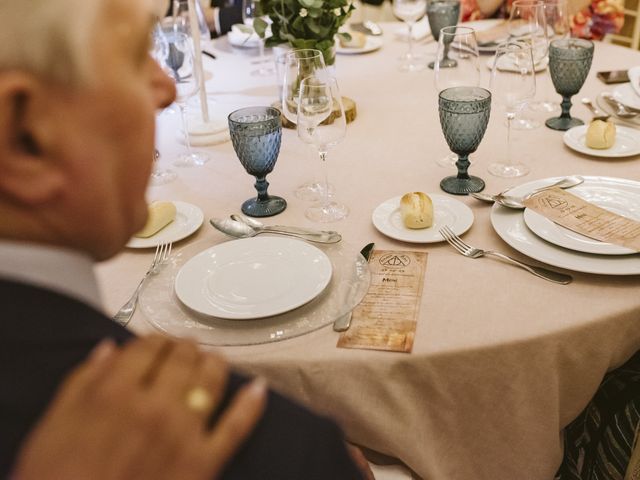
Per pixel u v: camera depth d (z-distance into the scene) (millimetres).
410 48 2182
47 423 394
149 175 495
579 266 1004
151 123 479
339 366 876
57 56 409
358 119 1731
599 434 1267
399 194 1311
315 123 1266
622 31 2850
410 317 951
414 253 1104
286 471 465
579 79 1521
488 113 1267
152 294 1011
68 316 459
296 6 1628
